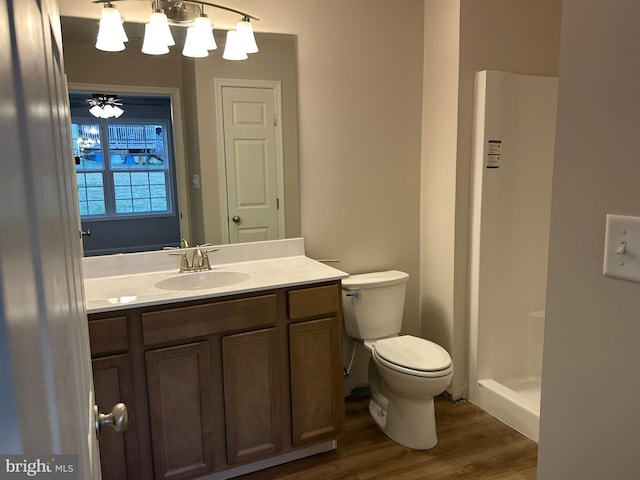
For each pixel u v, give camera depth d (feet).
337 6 8.31
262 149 8.11
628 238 2.80
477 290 8.65
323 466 7.14
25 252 1.14
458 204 8.55
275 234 8.38
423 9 8.93
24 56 1.30
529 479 6.77
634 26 2.71
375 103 8.84
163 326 5.99
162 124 7.38
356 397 9.30
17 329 1.01
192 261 7.62
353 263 9.12
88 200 6.98
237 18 7.64
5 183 1.00
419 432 7.52
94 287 6.61
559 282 3.26
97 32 6.88
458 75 8.20
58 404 1.47
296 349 6.83
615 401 2.97
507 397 8.18
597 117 2.94
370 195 9.07
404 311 9.66
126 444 5.96
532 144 8.71
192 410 6.29
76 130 6.85
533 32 8.63
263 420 6.75
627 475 2.92
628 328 2.86
